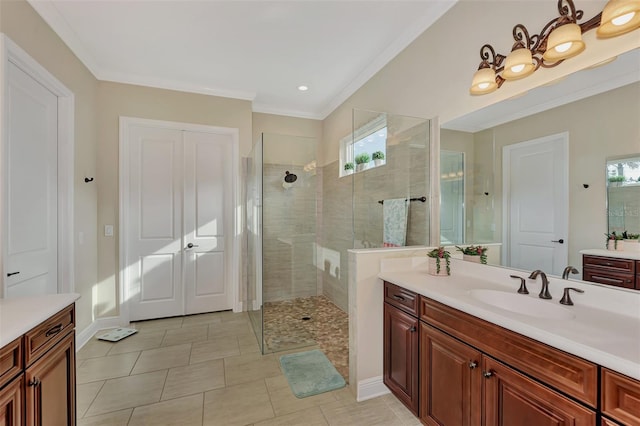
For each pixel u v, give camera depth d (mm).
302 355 2557
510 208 1693
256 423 1702
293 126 4430
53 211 2410
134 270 3340
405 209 2461
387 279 1866
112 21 2330
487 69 1677
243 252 3758
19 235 1995
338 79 3369
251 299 3383
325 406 1857
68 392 1382
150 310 3410
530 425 1055
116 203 3215
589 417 883
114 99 3219
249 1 2117
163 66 3057
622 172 1199
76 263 2627
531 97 1587
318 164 4539
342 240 3699
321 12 2238
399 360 1805
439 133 2213
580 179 1359
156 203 3428
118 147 3225
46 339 1221
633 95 1186
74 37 2521
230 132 3691
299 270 3428
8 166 1879
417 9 2215
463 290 1549
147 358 2479
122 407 1832
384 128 2604
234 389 2033
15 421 1037
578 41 1254
